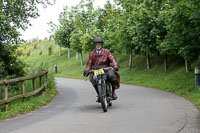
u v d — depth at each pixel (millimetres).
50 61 48094
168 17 12422
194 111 7543
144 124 6016
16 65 13422
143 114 7277
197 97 10219
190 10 11195
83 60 41000
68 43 41719
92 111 8102
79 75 30875
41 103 9836
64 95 13055
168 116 6895
